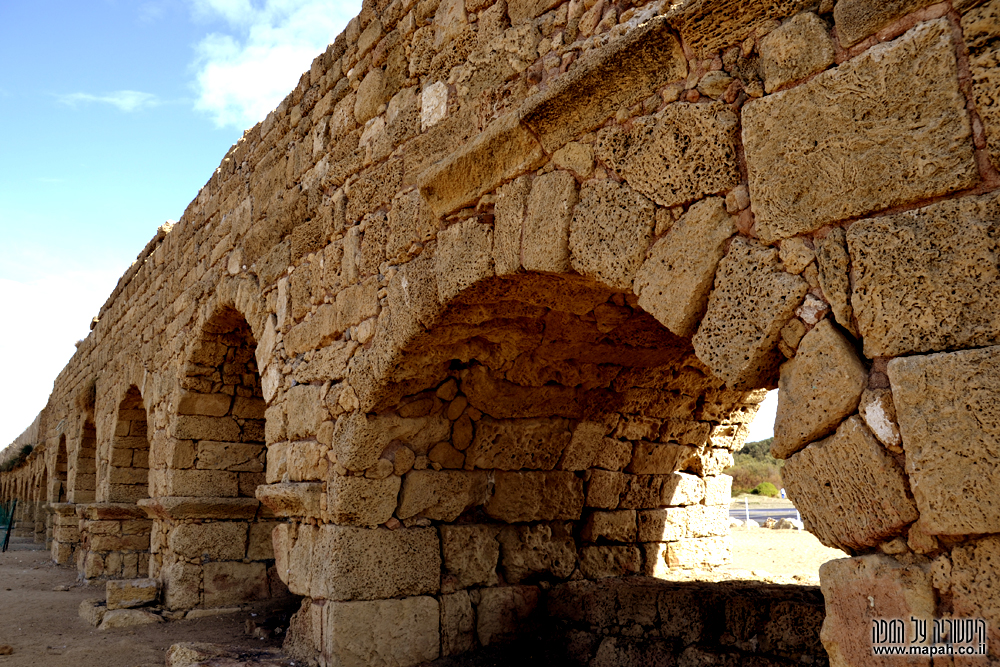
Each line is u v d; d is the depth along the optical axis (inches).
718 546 273.4
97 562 437.1
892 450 92.5
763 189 108.5
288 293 237.8
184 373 328.5
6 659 248.4
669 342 201.8
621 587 215.9
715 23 116.4
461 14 176.2
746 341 108.5
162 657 246.2
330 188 221.0
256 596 326.0
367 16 214.1
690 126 119.5
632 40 125.2
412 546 203.2
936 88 93.4
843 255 99.2
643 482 252.2
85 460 565.9
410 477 202.8
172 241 376.8
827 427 99.3
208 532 322.3
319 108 233.1
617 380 219.0
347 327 203.6
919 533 90.5
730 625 184.1
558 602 223.6
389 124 196.9
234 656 210.8
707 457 266.7
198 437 332.5
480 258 156.6
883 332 94.1
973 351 86.4
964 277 88.8
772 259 107.2
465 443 210.4
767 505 863.1
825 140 102.3
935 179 92.2
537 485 229.1
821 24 105.3
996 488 83.0
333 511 193.9
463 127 171.5
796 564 304.0
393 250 186.7
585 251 134.4
